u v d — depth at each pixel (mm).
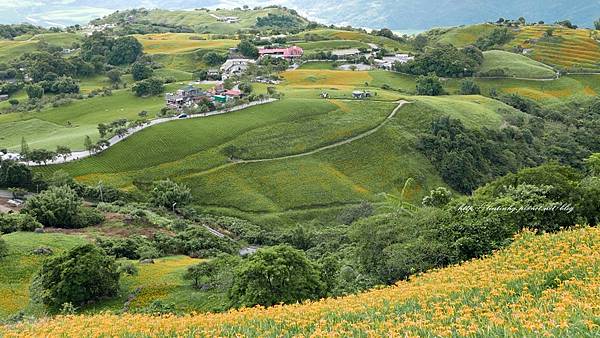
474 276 22578
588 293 17266
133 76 185875
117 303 44062
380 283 35000
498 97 167250
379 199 102188
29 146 109625
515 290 19859
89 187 91562
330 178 105688
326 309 20219
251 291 34062
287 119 123312
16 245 56375
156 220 80000
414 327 15531
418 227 37812
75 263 43938
